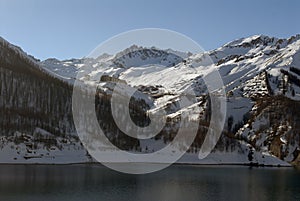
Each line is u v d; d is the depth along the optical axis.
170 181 128.38
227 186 120.62
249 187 120.06
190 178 138.62
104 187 109.56
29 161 166.62
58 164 168.38
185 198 97.25
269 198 101.31
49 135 192.38
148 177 138.12
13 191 98.38
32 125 195.00
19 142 176.38
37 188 103.50
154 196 98.56
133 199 93.44
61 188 104.81
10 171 136.62
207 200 95.56
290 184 129.62
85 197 94.00
